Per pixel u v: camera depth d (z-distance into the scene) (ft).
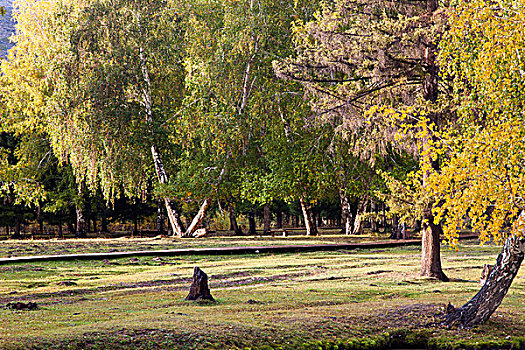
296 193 142.41
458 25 36.40
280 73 72.69
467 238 144.36
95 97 128.67
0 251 108.78
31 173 172.04
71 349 29.91
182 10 139.54
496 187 32.73
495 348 35.22
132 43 135.33
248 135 139.74
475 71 35.12
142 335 32.81
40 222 197.98
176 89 149.89
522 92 32.86
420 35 62.18
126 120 132.77
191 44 136.77
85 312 42.68
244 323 36.73
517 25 32.91
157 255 99.19
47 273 76.48
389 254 103.09
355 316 40.16
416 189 66.28
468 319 38.47
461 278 67.26
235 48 130.72
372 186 135.95
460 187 34.35
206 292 48.49
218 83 130.93
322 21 68.74
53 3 151.84
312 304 46.11
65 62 128.98
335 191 160.25
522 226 35.60
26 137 179.32
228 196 158.30
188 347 31.65
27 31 163.32
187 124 133.90
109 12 134.41
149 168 162.40
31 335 31.83
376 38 63.62
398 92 70.59
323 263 86.53
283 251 107.04
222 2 138.21
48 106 131.75
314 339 35.12
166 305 45.73
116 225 252.62
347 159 130.82
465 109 36.96
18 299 54.03
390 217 69.62
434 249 66.90
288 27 129.70
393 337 36.99
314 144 128.67
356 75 72.43
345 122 73.56
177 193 144.46
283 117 136.46
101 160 134.62
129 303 47.80
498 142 32.60
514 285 58.70
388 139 69.10
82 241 140.97
